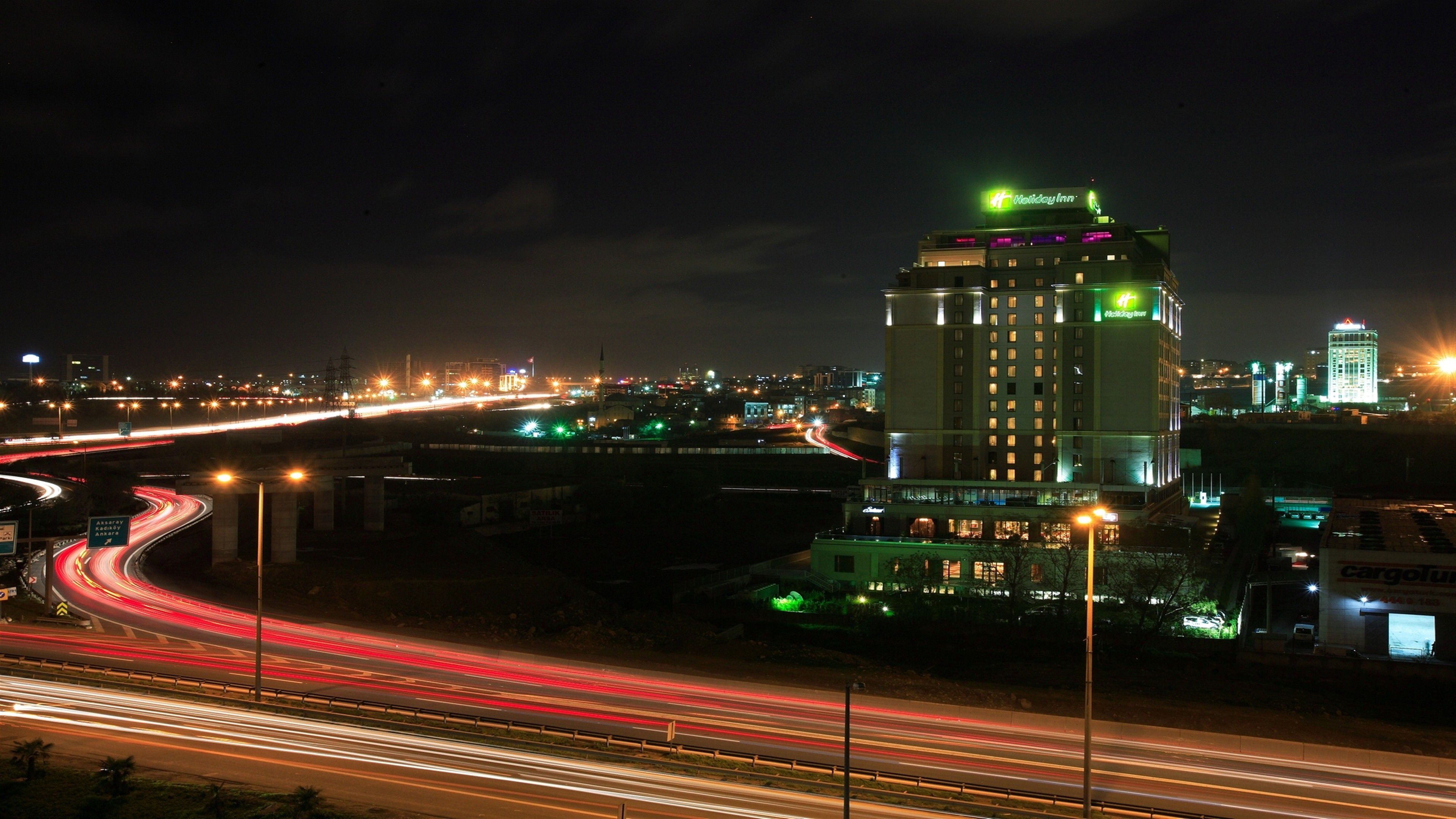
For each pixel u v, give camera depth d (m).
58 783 41.41
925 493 148.62
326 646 69.50
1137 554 117.00
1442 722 76.19
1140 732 55.19
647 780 44.72
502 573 107.88
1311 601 126.56
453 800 41.25
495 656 68.94
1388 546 94.00
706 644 85.12
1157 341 143.88
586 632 83.00
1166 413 154.62
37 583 87.69
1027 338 150.25
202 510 135.38
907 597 109.62
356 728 50.78
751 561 155.38
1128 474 144.88
